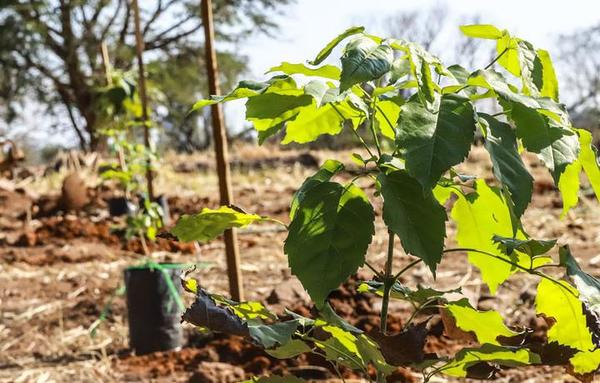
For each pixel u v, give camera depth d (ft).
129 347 16.84
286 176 49.93
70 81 94.53
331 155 58.85
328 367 14.08
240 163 58.54
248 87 6.29
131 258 24.48
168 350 16.19
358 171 6.18
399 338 5.70
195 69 102.58
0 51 91.20
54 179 44.98
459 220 6.82
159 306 16.06
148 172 22.26
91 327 18.12
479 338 6.81
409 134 5.24
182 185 45.06
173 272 16.56
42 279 21.80
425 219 5.69
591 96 115.55
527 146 5.54
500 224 6.69
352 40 5.45
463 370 6.55
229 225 6.88
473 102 5.73
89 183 43.86
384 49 5.43
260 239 27.50
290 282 18.38
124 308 19.19
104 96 23.81
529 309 17.28
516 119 5.64
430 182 5.09
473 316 6.63
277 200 39.11
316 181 6.15
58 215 34.17
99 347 16.76
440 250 5.62
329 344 6.49
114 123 23.68
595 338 5.68
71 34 93.25
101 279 21.77
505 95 5.52
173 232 6.88
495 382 13.37
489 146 5.35
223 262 23.71
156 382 14.28
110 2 94.94
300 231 5.93
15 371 15.38
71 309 19.12
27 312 18.84
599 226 27.37
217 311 5.68
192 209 35.70
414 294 6.66
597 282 5.81
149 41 100.22
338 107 6.57
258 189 43.29
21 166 50.80
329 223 5.92
